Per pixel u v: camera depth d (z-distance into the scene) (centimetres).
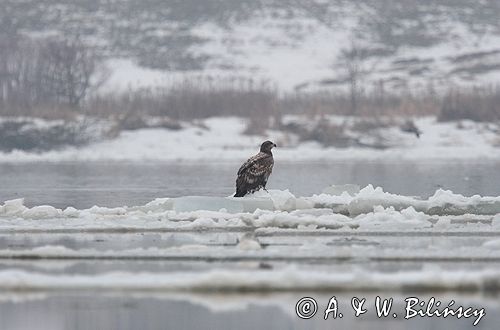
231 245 1670
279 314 1216
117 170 4525
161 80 9219
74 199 2870
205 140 6178
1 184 3584
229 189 3266
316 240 1723
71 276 1356
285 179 3781
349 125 6284
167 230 1848
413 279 1302
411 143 6075
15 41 8169
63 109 6438
